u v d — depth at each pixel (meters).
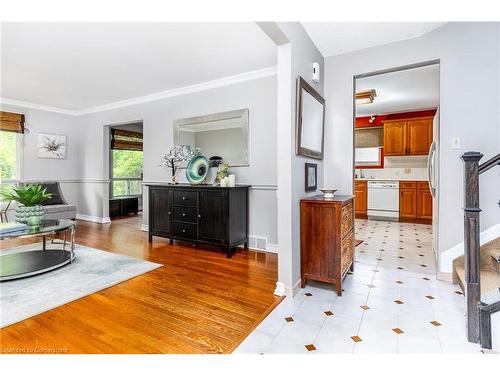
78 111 6.16
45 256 3.32
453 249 2.67
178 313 2.12
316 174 3.05
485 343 1.67
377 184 6.32
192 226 3.82
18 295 2.40
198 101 4.38
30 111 5.54
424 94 5.01
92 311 2.15
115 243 4.22
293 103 2.41
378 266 3.17
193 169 4.25
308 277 2.55
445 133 2.71
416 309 2.16
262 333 1.85
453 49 2.65
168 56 3.30
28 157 5.54
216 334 1.84
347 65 3.19
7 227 2.89
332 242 2.44
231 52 3.20
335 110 3.26
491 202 2.52
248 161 3.92
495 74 2.50
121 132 6.85
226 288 2.58
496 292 1.96
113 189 6.83
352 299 2.35
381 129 6.70
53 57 3.33
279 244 2.44
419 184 5.90
